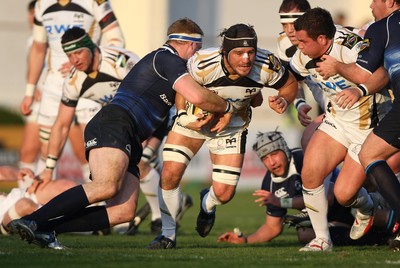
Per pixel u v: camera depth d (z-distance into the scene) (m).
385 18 27.42
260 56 27.84
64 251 27.14
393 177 26.89
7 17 101.88
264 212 53.78
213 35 104.00
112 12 39.88
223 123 28.11
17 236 33.19
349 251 28.66
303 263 24.61
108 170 27.23
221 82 27.70
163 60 28.27
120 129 27.81
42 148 41.69
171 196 29.45
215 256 26.45
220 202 30.09
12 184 71.69
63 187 33.78
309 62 28.89
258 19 106.19
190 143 29.34
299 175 32.31
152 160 38.31
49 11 40.44
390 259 25.70
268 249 29.73
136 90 28.52
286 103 28.81
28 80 42.00
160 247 29.42
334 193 29.64
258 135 32.47
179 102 28.55
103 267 23.36
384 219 30.84
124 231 36.94
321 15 27.52
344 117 29.19
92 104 39.22
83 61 33.00
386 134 26.91
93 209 28.11
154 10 90.94
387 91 29.38
